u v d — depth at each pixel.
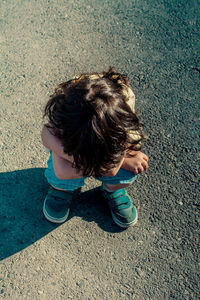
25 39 2.65
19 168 2.13
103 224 2.00
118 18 2.78
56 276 1.83
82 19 2.76
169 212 2.04
